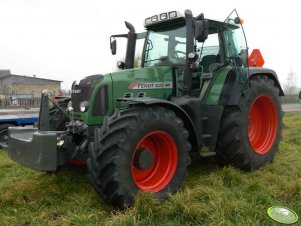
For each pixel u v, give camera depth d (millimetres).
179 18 4820
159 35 5227
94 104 4207
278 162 5434
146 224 3283
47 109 4191
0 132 7426
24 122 7676
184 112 4215
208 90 4887
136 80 4461
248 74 5004
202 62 5043
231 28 5359
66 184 4383
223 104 4801
